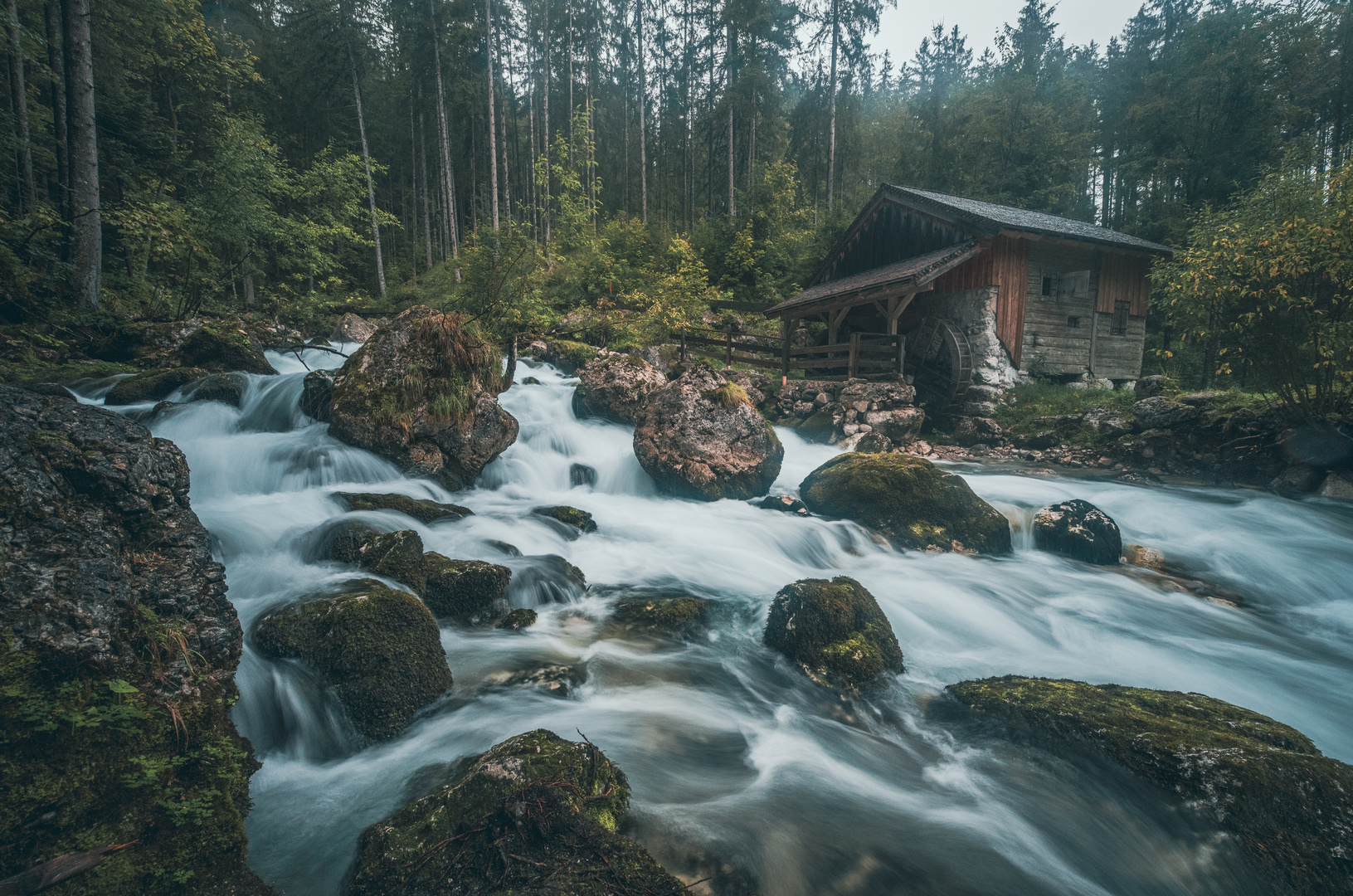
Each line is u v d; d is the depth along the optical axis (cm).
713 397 873
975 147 2905
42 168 1544
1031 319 1596
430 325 775
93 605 242
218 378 925
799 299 1906
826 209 3197
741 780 327
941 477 755
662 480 869
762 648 476
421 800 255
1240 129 2261
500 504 759
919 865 275
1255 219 1020
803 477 1061
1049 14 3775
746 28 3180
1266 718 347
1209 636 534
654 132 4425
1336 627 560
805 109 3512
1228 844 277
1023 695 386
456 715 360
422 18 3195
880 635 459
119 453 290
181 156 1900
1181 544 782
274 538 520
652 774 323
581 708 382
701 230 2888
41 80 1638
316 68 3222
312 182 2475
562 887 213
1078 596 604
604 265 2458
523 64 4272
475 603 492
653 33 4141
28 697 209
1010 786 330
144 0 1805
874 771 343
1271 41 2181
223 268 1958
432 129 3950
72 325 1178
